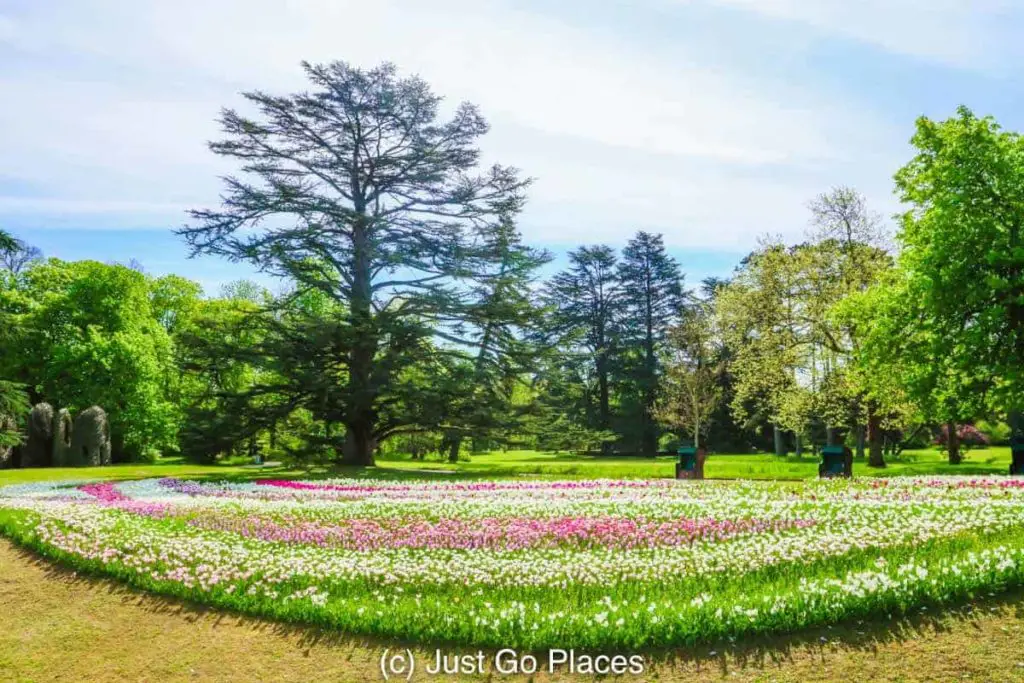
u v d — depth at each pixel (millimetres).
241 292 59625
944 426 40562
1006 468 24062
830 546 8484
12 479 24844
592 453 52781
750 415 49000
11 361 38375
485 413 26422
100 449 35125
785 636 6230
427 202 29797
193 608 8078
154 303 47562
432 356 27625
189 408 26891
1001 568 6824
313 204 27750
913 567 7074
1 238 24328
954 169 20297
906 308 21281
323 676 6281
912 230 22438
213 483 21078
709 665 5891
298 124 28250
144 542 10312
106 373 38750
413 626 6789
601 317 55156
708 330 42844
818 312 28781
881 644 6000
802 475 22438
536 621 6520
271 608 7645
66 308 39719
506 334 28406
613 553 9188
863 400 26500
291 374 26094
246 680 6359
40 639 7727
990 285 18812
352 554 9539
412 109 28859
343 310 29156
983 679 5375
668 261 55125
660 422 48219
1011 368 19453
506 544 9898
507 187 29094
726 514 11281
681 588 7508
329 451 29609
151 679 6566
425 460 39719
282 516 12719
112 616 8156
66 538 10812
